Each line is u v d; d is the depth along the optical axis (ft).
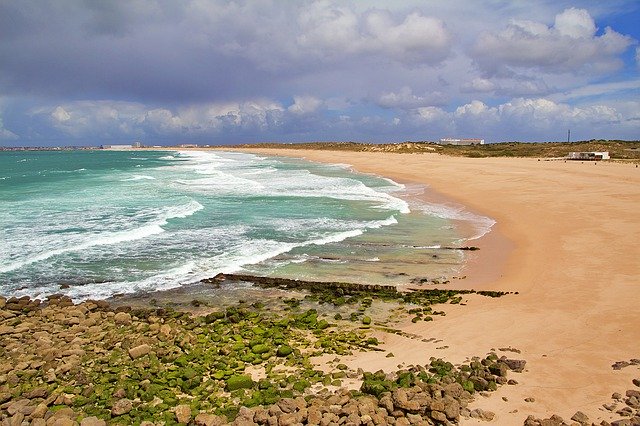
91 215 80.43
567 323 34.63
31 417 24.45
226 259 55.67
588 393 24.99
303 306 42.09
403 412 23.02
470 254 57.52
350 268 52.47
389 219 79.00
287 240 64.23
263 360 31.27
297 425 21.77
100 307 41.78
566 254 53.06
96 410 25.38
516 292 42.91
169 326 36.40
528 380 26.58
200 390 27.17
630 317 34.99
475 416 22.97
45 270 51.65
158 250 59.26
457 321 36.70
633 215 71.72
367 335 35.17
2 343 34.35
